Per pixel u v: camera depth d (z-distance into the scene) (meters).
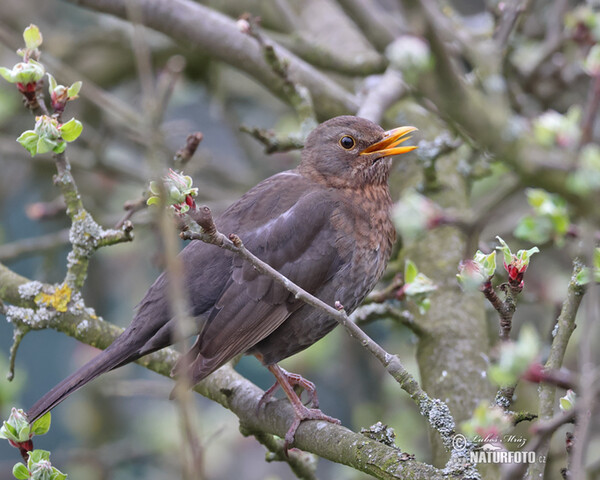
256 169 15.40
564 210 6.73
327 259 9.08
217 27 11.62
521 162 7.00
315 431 7.87
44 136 7.64
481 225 8.76
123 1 11.46
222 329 8.66
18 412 7.18
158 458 15.21
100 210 15.47
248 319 8.74
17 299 8.94
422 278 8.99
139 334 8.58
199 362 8.45
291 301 8.89
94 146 14.18
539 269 13.65
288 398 8.42
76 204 8.59
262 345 9.12
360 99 12.41
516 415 6.58
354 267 9.23
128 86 17.05
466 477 6.52
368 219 9.41
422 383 9.75
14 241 17.44
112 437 15.51
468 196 11.83
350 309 9.42
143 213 13.43
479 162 11.84
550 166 6.80
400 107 12.52
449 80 7.18
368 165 9.59
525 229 6.77
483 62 9.96
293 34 13.47
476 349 9.77
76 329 8.81
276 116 17.97
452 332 9.84
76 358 15.41
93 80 15.77
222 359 8.53
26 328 8.77
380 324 15.66
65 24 18.12
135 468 16.78
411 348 13.55
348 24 14.01
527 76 12.59
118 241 8.58
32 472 6.88
